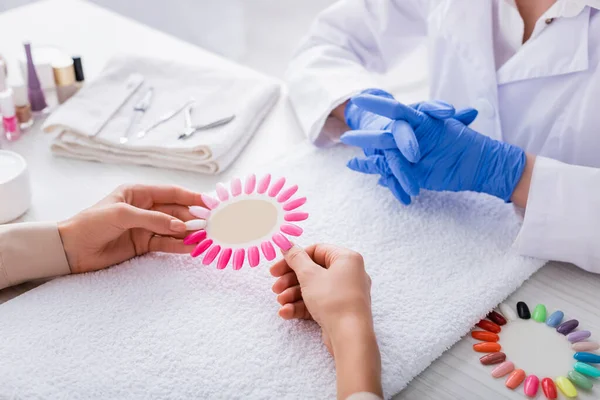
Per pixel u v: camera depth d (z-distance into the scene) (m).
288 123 1.19
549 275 0.88
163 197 0.93
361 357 0.66
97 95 1.17
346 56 1.25
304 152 1.10
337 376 0.67
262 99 1.19
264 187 0.89
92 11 1.56
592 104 0.97
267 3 2.29
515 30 1.03
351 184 1.02
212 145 1.05
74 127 1.08
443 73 1.12
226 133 1.08
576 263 0.88
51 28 1.49
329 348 0.74
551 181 0.90
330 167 1.06
